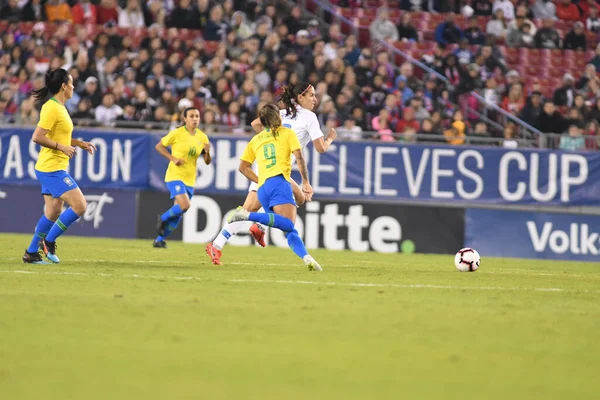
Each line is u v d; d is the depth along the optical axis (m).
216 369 18.41
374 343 21.67
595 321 26.81
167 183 55.59
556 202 66.62
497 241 66.50
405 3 95.00
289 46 79.06
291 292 31.33
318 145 42.22
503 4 95.69
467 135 72.31
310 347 20.94
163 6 84.94
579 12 97.62
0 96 74.56
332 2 93.50
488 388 17.42
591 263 63.41
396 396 16.56
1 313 24.52
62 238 62.84
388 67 79.62
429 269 46.06
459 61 81.75
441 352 20.86
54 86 38.75
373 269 44.19
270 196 39.56
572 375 18.89
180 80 75.00
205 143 55.62
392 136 67.81
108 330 22.41
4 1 83.00
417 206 66.38
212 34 82.31
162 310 25.83
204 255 50.09
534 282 40.25
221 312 25.78
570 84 83.25
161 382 17.17
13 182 66.75
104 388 16.58
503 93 82.25
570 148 68.44
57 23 83.25
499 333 23.77
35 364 18.47
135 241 63.22
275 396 16.27
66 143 39.31
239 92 74.38
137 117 71.25
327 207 66.06
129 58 76.00
